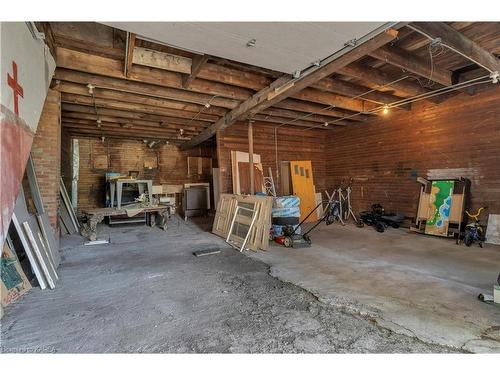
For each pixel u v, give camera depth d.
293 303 2.47
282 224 5.06
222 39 2.80
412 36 3.44
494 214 4.66
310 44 2.91
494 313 2.24
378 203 6.76
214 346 1.83
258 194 5.72
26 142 2.07
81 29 3.22
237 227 5.12
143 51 3.61
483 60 3.56
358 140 7.25
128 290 2.81
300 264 3.65
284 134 7.63
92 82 4.16
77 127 6.98
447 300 2.49
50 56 3.00
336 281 3.00
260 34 2.70
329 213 7.05
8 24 1.72
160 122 6.73
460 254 4.04
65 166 6.95
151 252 4.37
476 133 4.91
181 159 9.73
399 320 2.15
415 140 5.92
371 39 2.84
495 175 4.65
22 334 1.97
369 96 5.19
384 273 3.24
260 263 3.73
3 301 2.40
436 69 4.22
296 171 7.48
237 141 6.86
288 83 3.97
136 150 9.02
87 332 2.01
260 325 2.09
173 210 9.19
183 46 2.95
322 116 6.88
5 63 1.66
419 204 5.70
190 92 4.96
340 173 7.81
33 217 3.27
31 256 2.84
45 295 2.68
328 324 2.10
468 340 1.87
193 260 3.90
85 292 2.76
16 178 1.82
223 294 2.69
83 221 6.40
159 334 1.98
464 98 5.07
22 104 1.99
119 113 5.91
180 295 2.67
